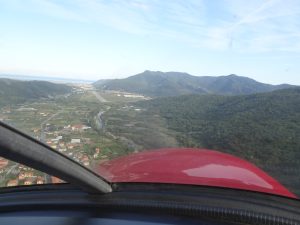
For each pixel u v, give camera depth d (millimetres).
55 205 2434
